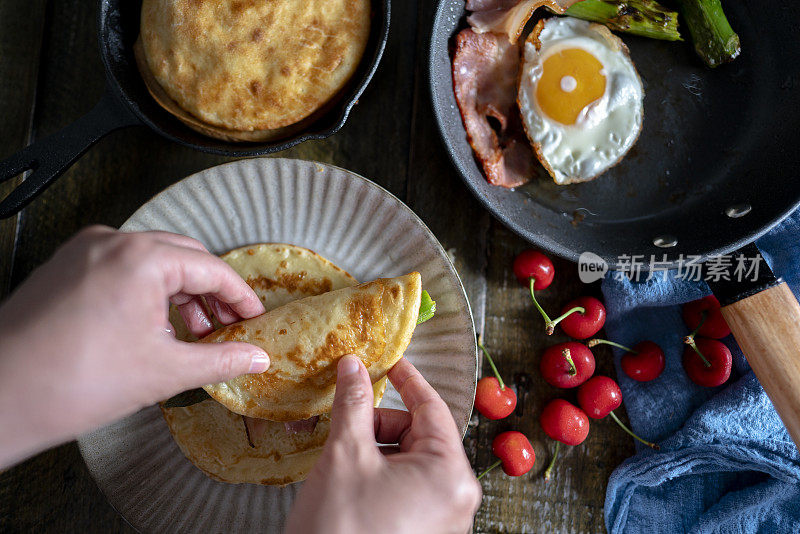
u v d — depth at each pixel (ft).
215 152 1.39
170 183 1.61
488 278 1.63
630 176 1.60
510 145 1.60
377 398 1.47
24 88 1.59
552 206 1.60
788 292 1.44
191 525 1.47
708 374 1.56
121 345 1.12
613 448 1.62
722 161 1.59
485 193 1.58
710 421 1.56
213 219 1.50
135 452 1.47
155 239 1.19
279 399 1.42
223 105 1.44
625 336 1.63
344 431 1.20
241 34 1.44
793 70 1.59
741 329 1.45
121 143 1.61
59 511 1.56
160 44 1.45
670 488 1.61
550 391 1.63
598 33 1.59
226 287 1.30
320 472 1.17
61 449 1.57
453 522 1.17
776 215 1.50
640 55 1.62
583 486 1.62
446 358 1.48
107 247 1.15
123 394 1.13
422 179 1.62
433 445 1.22
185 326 1.49
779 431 1.55
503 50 1.58
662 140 1.61
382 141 1.62
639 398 1.61
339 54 1.45
